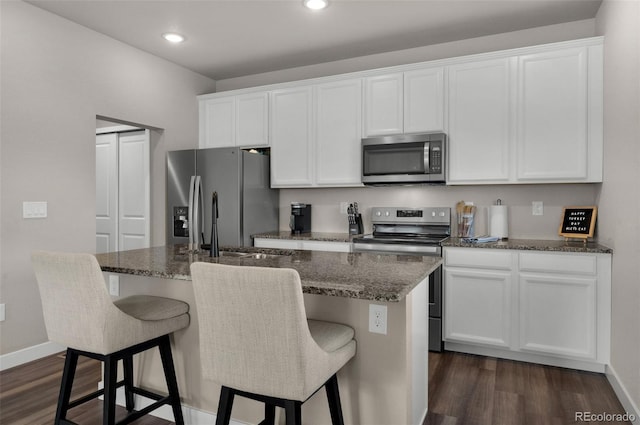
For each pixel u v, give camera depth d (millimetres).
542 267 2859
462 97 3363
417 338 1931
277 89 4121
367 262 2107
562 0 2979
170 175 4141
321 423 1831
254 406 1949
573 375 2742
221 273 1364
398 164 3539
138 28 3424
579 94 3002
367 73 3711
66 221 3234
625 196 2354
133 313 1876
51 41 3137
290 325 1298
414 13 3180
